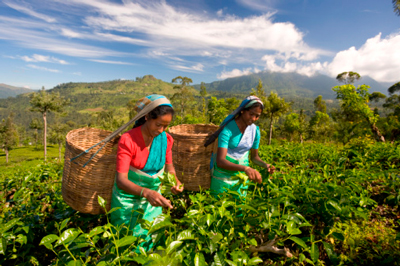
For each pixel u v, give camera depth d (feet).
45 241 5.28
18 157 242.78
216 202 6.95
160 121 6.42
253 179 7.79
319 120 203.72
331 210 7.43
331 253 6.57
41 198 12.20
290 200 8.23
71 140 8.76
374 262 7.50
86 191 7.21
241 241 6.43
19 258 8.51
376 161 13.88
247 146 8.96
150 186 7.41
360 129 77.46
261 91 192.03
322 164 13.83
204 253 6.52
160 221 6.10
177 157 9.49
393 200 10.07
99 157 7.11
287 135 205.26
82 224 10.23
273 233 6.77
